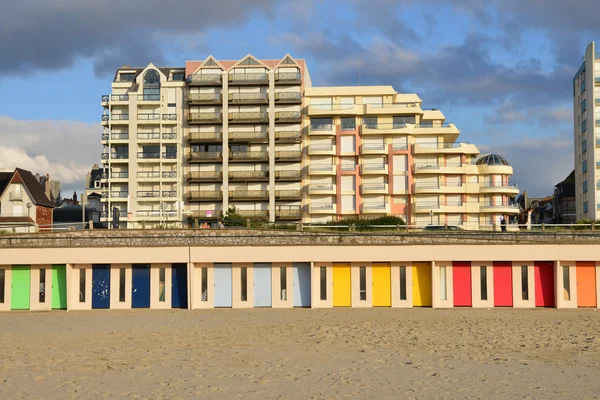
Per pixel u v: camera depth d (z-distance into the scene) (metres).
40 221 104.56
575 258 48.34
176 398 21.16
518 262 49.19
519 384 22.75
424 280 49.91
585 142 105.25
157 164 110.50
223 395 21.48
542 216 148.00
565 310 47.19
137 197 109.06
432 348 30.59
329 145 108.94
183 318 44.22
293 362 27.11
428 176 107.12
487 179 107.12
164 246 49.91
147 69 112.31
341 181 108.38
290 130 110.06
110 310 49.59
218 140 109.69
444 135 108.94
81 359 28.31
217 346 31.80
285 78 110.12
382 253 49.38
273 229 61.66
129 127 110.19
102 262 50.03
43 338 35.34
